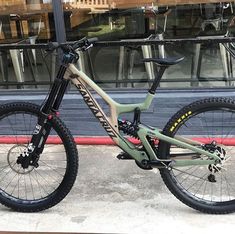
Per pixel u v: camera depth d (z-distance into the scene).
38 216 3.09
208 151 2.96
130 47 4.24
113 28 4.32
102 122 3.00
